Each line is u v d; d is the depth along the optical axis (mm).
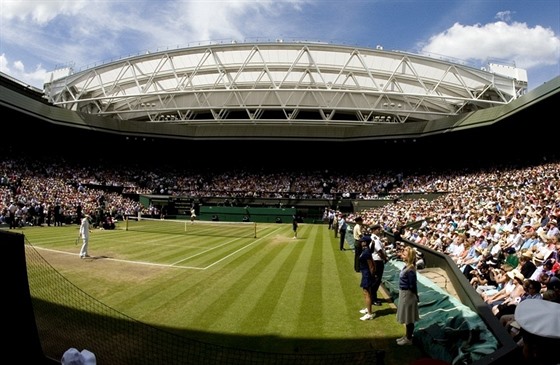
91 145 59406
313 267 15703
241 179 59625
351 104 53969
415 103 53188
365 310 9586
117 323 8328
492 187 35719
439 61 50094
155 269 14562
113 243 22047
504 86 50688
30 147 53625
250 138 54000
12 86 48469
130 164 61031
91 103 58469
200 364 6547
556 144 43500
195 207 51719
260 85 52781
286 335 8008
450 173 50969
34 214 31969
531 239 12836
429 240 18625
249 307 9914
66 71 58656
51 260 15531
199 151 63125
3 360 5340
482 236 14570
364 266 9250
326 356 6941
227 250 20531
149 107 57156
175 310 9547
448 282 11711
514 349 4809
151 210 48594
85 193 45656
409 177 54406
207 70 51938
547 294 6137
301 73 51938
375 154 59594
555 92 30859
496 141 50188
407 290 7492
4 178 37500
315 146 59375
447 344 6828
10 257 5512
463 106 52000
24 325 5578
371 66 50750
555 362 3074
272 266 15820
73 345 6859
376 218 34844
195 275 13672
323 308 9898
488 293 10188
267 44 49969
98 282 12141
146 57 52656
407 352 7180
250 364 6570
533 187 28109
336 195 52812
